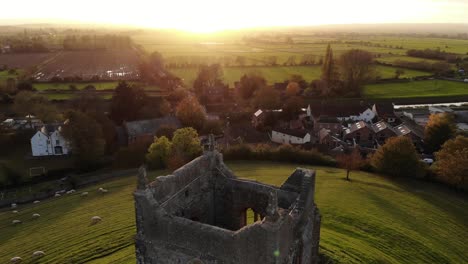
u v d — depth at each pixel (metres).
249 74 158.88
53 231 49.47
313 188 27.08
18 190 71.75
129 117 105.25
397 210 52.25
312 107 123.69
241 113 122.25
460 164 62.12
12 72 158.25
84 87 135.12
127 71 174.38
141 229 23.67
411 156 67.06
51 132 90.25
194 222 22.06
